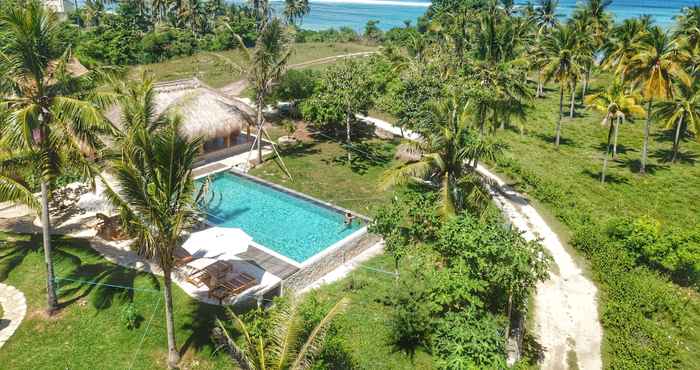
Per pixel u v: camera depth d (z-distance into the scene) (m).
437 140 24.53
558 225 31.69
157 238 15.98
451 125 24.81
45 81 18.56
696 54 49.22
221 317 19.86
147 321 19.45
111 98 19.00
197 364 17.72
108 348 18.12
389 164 38.44
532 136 51.50
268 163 37.62
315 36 100.38
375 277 24.03
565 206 33.91
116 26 78.25
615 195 36.78
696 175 41.44
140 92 19.64
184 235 22.36
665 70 39.28
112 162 16.48
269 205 31.62
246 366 12.38
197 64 69.88
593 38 61.81
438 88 37.62
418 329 19.16
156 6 94.44
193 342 18.61
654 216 33.31
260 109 37.06
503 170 40.28
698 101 43.03
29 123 16.75
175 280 22.08
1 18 16.41
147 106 18.33
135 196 15.13
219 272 22.28
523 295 19.83
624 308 22.69
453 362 16.38
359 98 40.16
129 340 18.52
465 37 64.94
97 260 23.14
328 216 30.44
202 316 19.91
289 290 19.55
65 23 21.91
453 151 24.56
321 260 23.97
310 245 26.97
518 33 57.69
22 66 17.17
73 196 28.89
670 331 22.06
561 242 29.52
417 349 19.22
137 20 91.88
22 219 26.42
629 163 44.09
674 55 39.50
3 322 19.02
